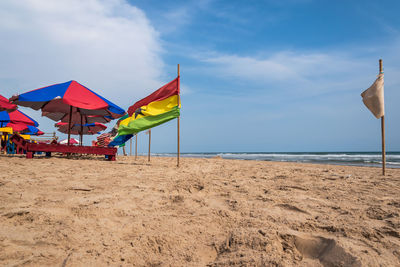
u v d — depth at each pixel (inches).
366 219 85.7
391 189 139.5
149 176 191.3
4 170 187.3
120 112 384.5
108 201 110.2
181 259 64.0
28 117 444.8
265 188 144.7
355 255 57.0
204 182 155.6
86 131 607.5
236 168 291.3
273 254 61.6
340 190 136.7
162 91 311.9
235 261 59.5
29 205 98.8
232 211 100.0
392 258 57.2
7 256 60.1
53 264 58.6
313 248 65.1
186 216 94.3
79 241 70.6
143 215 94.6
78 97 346.0
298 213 95.4
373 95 219.9
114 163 309.4
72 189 131.3
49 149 330.0
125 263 61.7
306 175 203.9
